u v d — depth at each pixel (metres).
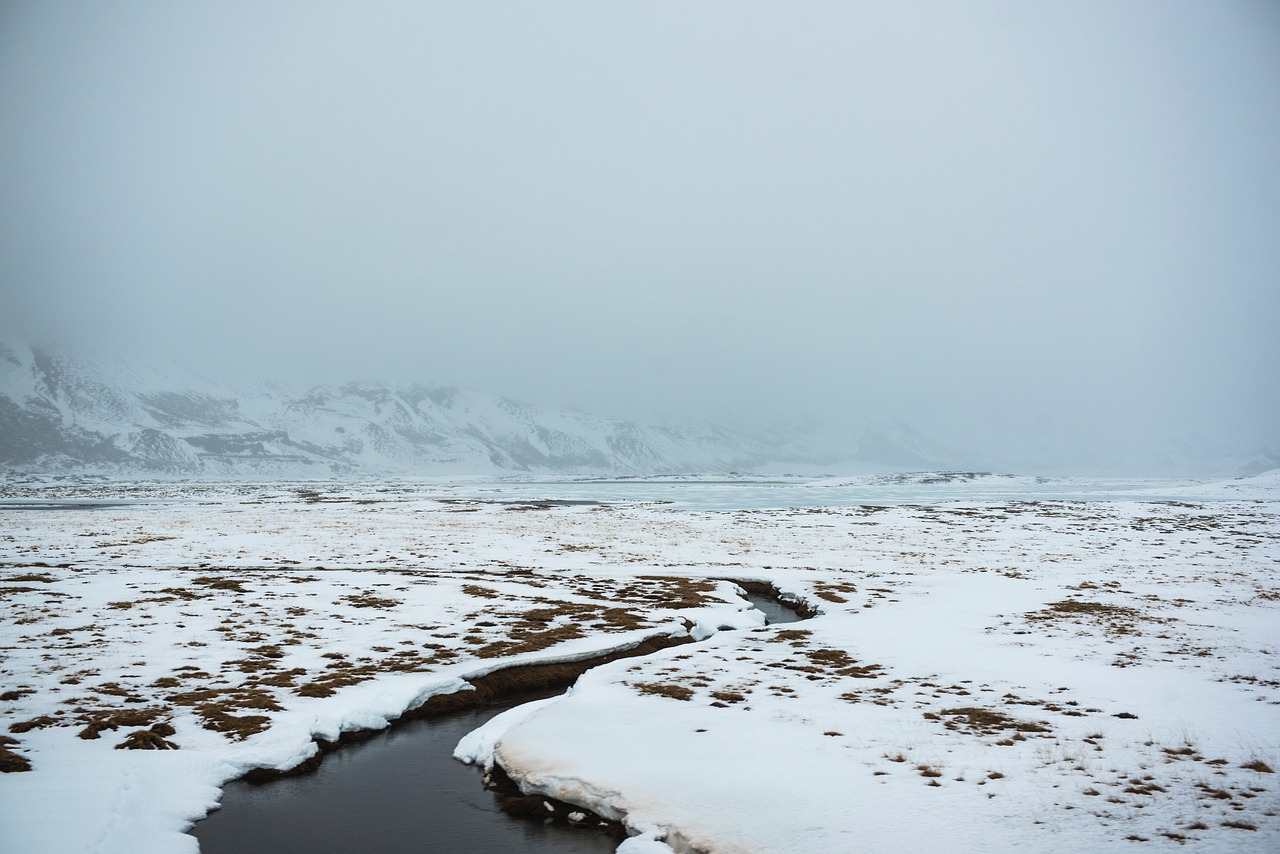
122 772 13.02
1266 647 23.02
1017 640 24.22
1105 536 56.88
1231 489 119.19
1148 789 12.24
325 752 15.46
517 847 11.38
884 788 12.48
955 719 16.22
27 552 42.34
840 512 81.25
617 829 11.95
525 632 24.92
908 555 46.47
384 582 33.97
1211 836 10.50
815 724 15.95
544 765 13.88
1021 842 10.43
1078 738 14.89
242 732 15.16
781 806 11.87
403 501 111.25
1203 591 33.69
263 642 22.36
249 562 40.72
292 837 11.62
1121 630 25.61
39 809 11.46
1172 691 18.27
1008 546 51.06
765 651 23.05
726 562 43.25
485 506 97.56
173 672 19.03
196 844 11.15
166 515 77.00
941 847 10.34
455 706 18.75
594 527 64.56
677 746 14.70
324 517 75.00
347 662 20.67
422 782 14.01
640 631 25.61
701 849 10.58
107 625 23.77
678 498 122.44
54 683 17.77
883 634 25.31
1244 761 13.50
